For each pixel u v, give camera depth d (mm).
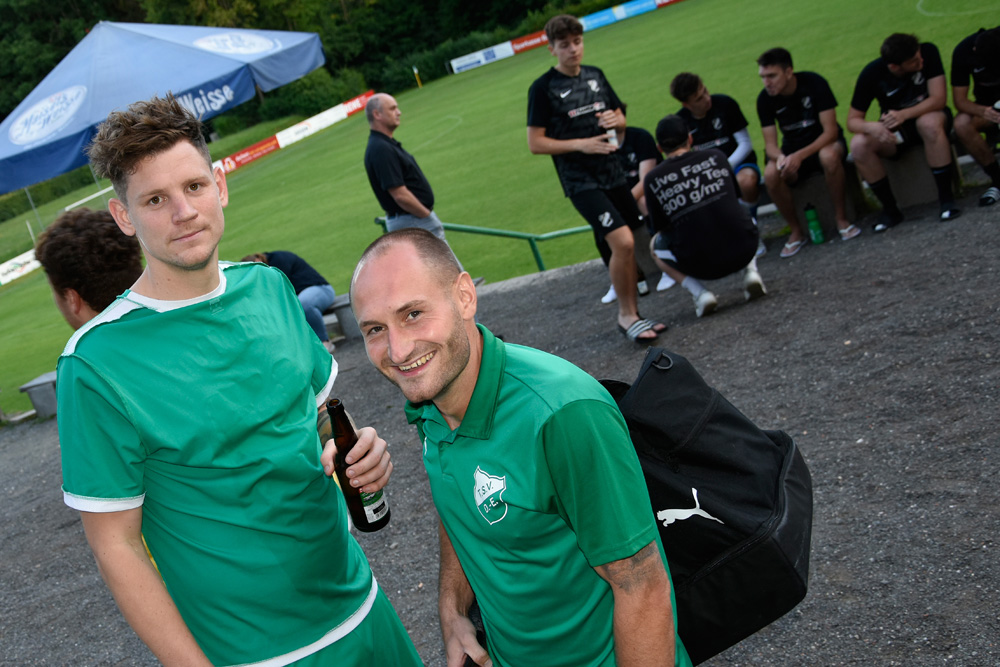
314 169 26422
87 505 1653
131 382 1705
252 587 1817
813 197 6703
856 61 15383
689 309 6051
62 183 42750
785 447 1896
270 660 1857
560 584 1584
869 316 4828
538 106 5586
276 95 44562
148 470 1748
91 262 2113
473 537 1674
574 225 11008
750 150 7371
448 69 46125
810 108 6395
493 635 1810
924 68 6078
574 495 1473
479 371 1548
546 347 6207
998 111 5828
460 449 1601
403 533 4188
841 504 3273
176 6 49938
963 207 6172
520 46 43938
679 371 1778
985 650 2400
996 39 5703
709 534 1674
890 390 3957
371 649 2037
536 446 1471
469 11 54281
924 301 4773
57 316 15766
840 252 6195
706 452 1706
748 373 4645
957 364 3961
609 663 1653
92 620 4172
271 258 7824
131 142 1673
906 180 6578
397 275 1492
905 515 3084
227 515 1791
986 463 3205
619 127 5848
